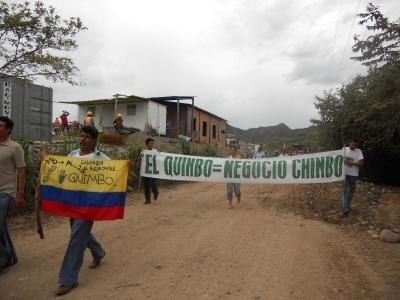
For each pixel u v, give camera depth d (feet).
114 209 17.89
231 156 38.63
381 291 17.06
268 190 48.85
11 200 18.47
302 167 35.91
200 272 19.10
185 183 57.82
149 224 28.86
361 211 33.86
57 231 26.99
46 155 18.57
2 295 16.65
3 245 19.44
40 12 33.53
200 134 123.03
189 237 25.26
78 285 17.53
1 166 18.16
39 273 19.07
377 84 51.13
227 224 29.07
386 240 25.04
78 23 35.27
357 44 32.96
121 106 97.60
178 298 16.22
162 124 99.91
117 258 21.09
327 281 18.12
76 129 54.80
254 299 16.15
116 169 18.16
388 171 62.34
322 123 75.87
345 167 32.60
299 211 34.73
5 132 18.38
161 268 19.63
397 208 34.81
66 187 18.06
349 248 23.53
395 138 56.44
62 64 35.37
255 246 23.36
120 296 16.42
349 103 67.41
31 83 36.76
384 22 28.71
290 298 16.25
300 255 21.79
